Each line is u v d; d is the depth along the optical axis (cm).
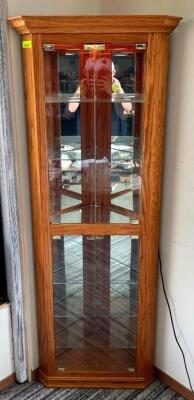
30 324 215
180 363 207
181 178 182
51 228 188
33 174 183
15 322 208
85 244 210
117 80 184
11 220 190
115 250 208
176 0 165
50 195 189
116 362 221
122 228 186
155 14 175
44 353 215
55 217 192
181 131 176
